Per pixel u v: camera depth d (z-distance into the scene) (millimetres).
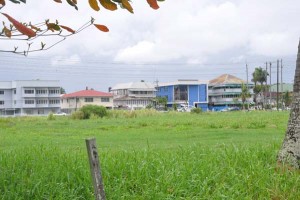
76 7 3355
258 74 112812
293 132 7465
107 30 3389
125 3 3148
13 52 3633
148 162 6816
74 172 6117
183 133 23828
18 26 2662
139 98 118750
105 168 6449
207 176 6391
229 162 7176
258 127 27922
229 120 36531
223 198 5781
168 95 119750
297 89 7543
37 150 8562
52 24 3449
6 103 98375
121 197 5547
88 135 23703
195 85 117750
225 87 116312
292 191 6258
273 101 120188
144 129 28844
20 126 34188
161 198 5605
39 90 97938
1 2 3031
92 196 5480
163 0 3174
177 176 6223
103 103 104562
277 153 7926
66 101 107812
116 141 18922
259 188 6215
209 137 20406
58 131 27797
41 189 5469
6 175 5973
